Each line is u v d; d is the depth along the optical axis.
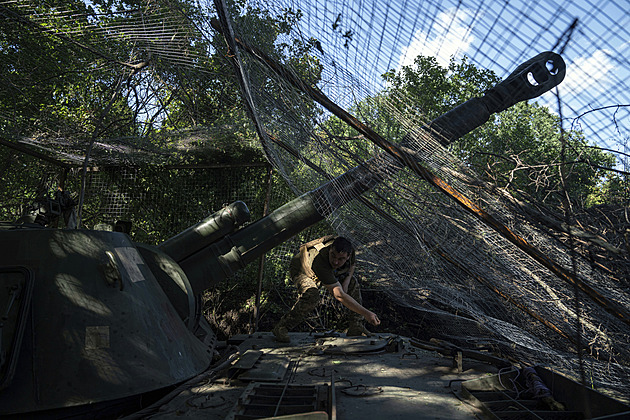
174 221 7.93
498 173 3.70
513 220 3.29
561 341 4.26
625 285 3.07
